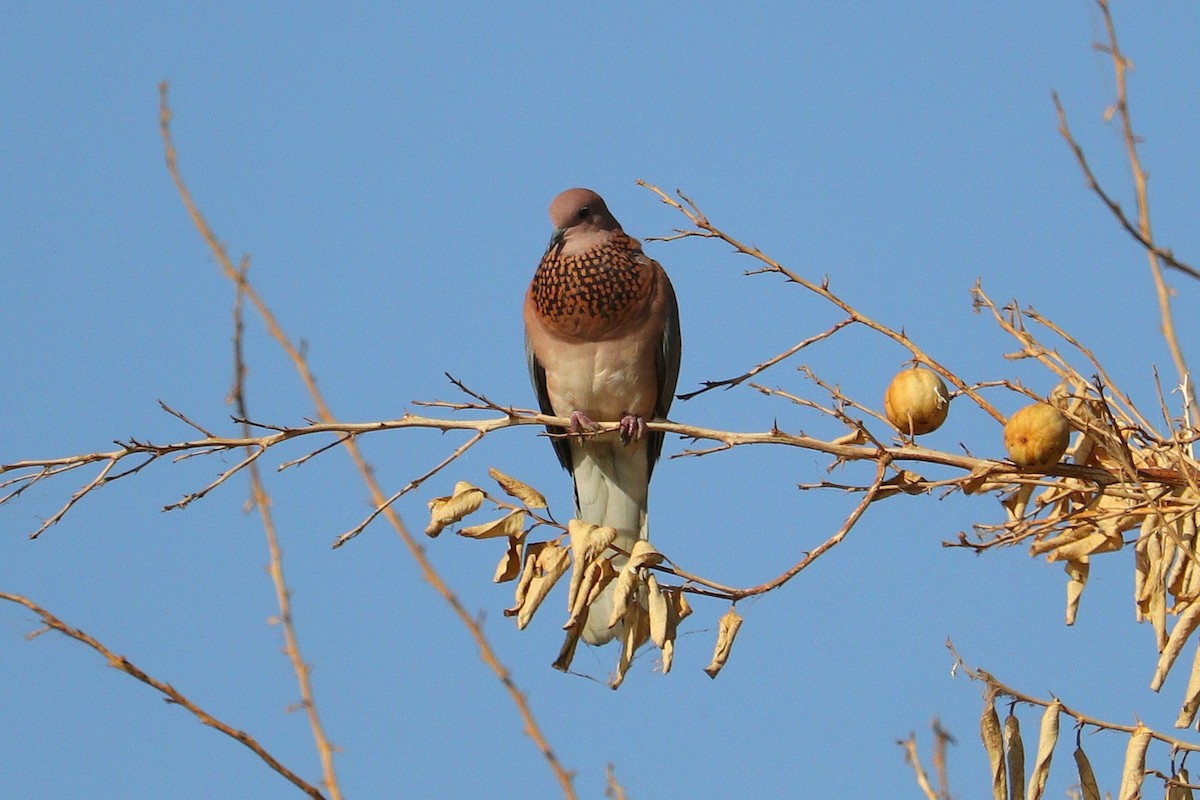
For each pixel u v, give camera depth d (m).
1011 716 8.03
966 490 8.96
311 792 7.01
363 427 9.12
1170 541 8.29
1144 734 7.96
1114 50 6.73
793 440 9.16
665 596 8.22
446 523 8.56
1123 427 9.05
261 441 8.95
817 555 8.27
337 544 8.48
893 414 9.26
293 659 7.57
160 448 8.96
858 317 9.88
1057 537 8.67
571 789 7.17
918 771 7.41
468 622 7.42
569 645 8.35
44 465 8.87
